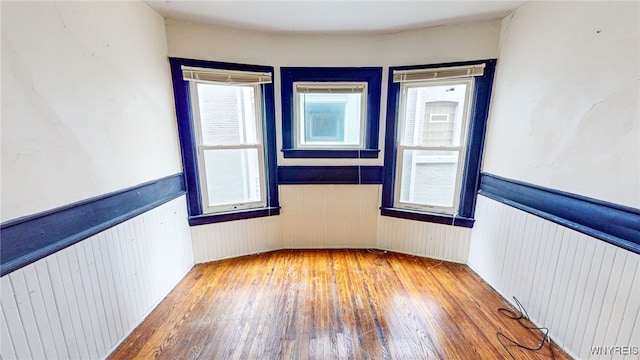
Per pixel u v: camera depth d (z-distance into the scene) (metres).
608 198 1.33
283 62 2.55
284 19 2.19
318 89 2.64
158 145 2.05
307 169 2.78
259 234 2.82
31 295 1.13
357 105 2.71
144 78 1.89
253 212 2.74
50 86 1.21
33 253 1.14
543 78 1.72
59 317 1.25
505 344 1.62
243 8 1.99
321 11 2.04
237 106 2.54
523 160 1.89
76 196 1.34
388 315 1.88
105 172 1.52
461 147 2.47
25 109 1.11
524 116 1.88
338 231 2.93
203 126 2.46
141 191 1.84
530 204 1.83
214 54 2.32
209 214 2.58
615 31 1.28
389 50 2.53
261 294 2.13
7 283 1.04
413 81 2.49
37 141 1.15
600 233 1.35
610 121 1.31
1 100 1.03
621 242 1.25
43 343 1.18
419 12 2.05
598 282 1.37
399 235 2.84
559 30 1.59
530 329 1.74
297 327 1.77
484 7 1.96
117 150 1.62
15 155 1.07
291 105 2.65
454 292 2.15
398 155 2.71
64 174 1.28
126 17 1.71
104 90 1.52
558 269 1.60
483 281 2.31
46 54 1.19
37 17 1.15
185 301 2.04
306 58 2.55
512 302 1.98
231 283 2.28
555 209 1.63
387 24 2.29
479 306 1.97
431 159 2.62
